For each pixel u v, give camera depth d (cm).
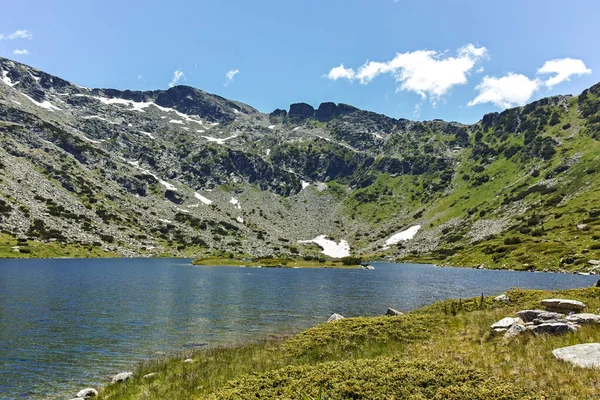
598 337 1805
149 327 4156
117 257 19388
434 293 7438
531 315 2411
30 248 16650
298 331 4009
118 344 3431
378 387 1348
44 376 2598
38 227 19000
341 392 1334
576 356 1563
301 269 15400
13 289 6988
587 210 17225
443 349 2102
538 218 18700
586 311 2497
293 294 7275
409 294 7319
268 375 1609
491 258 15162
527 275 11056
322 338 2800
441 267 16412
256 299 6538
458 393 1246
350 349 2497
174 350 3234
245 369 2197
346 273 13138
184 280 9731
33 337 3631
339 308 5634
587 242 13138
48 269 11506
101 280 9019
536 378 1413
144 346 3369
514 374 1495
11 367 2778
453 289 8056
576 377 1359
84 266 13238
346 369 1564
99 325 4209
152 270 12781
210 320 4606
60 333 3812
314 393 1335
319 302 6225
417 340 2556
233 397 1388
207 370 2262
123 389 2111
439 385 1334
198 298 6556
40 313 4819
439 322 3030
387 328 2894
